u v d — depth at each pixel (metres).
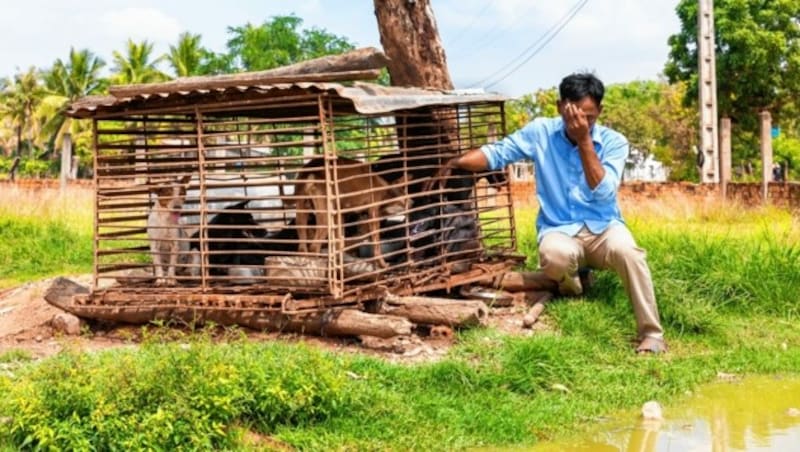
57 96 50.38
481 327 7.34
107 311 7.79
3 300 9.52
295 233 8.34
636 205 16.34
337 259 7.08
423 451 5.16
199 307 7.25
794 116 35.03
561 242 7.71
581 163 7.70
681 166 46.81
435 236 8.25
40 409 4.81
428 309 7.29
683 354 7.50
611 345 7.48
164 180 7.91
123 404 4.89
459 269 8.23
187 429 4.90
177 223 7.86
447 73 9.86
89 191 20.97
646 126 49.88
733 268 9.12
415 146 8.45
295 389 5.40
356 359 6.51
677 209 16.19
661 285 8.38
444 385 6.25
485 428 5.55
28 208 16.80
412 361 6.79
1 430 4.88
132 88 7.20
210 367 5.26
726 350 7.64
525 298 8.44
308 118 6.92
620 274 7.52
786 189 18.62
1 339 7.82
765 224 11.99
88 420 4.81
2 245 13.81
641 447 5.38
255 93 7.01
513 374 6.40
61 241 14.22
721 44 33.50
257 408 5.29
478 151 7.85
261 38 48.12
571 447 5.39
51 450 4.66
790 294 8.80
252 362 5.50
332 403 5.42
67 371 5.09
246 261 7.95
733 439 5.53
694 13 33.66
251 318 7.42
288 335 7.29
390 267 7.48
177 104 7.38
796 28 33.00
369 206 7.25
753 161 39.28
